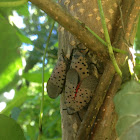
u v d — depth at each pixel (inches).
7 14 3.3
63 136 4.4
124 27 4.0
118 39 3.9
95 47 3.5
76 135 3.8
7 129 2.9
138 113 2.3
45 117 10.3
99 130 3.7
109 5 4.4
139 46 9.6
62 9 3.3
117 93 2.7
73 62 4.3
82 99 4.1
